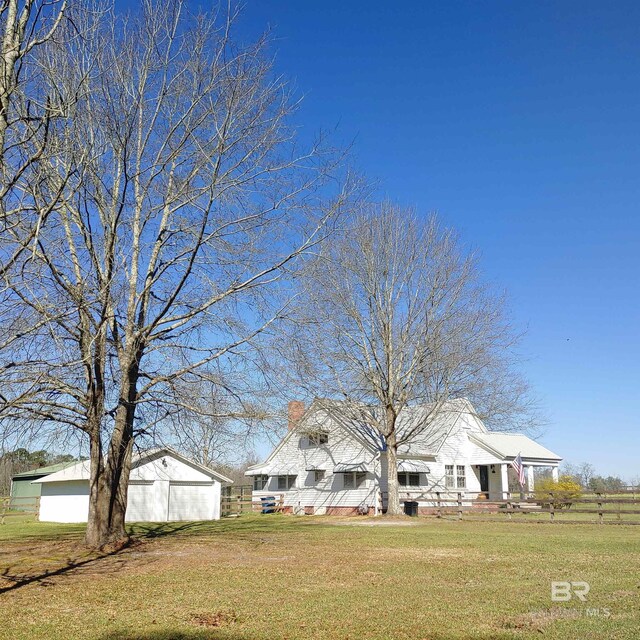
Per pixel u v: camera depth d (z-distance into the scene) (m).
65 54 12.91
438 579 12.57
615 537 20.72
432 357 31.08
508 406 36.50
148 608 10.13
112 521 18.83
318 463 39.28
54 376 14.17
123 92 16.53
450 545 18.67
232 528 27.00
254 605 10.22
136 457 32.81
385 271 31.69
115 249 15.66
